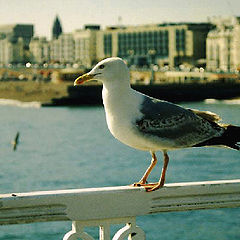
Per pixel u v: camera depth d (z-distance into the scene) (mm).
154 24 171625
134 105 4281
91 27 196250
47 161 36469
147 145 4309
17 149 43375
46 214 3723
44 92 104562
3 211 3656
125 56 175375
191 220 16578
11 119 71875
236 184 4051
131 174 29859
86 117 72312
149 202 3924
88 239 3852
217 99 98375
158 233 15664
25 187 27344
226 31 154000
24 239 15164
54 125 63625
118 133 4348
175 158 32000
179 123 4301
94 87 95125
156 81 122562
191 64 163875
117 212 3857
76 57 194125
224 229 15492
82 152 40500
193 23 165250
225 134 4375
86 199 3783
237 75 113500
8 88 109750
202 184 3984
